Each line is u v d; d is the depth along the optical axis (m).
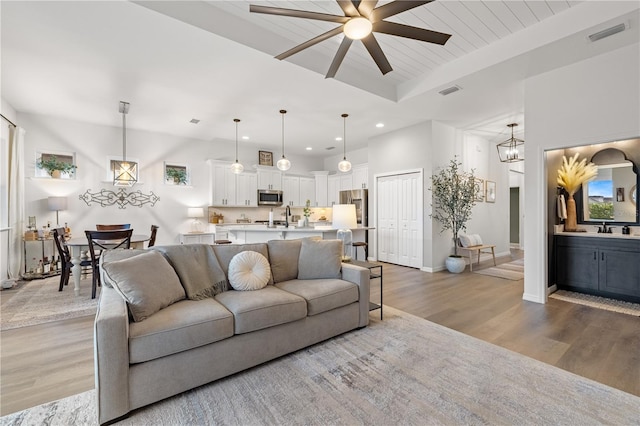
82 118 5.35
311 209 8.66
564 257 4.12
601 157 4.10
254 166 7.54
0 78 3.75
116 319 1.65
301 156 8.90
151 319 1.88
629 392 1.87
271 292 2.47
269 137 6.84
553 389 1.91
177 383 1.83
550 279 4.03
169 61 3.33
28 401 1.80
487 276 5.13
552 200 4.07
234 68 3.50
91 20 2.61
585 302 3.65
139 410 1.73
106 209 5.77
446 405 1.77
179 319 1.89
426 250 5.61
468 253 6.35
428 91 4.20
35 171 5.12
